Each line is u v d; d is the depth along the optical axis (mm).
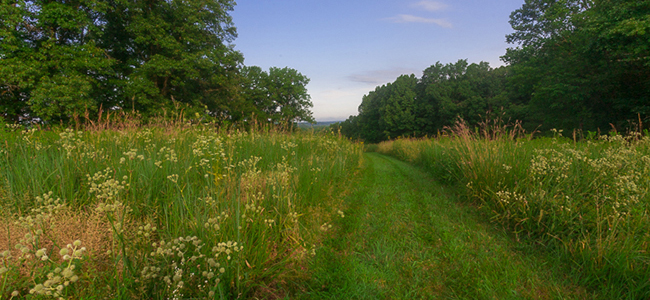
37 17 11781
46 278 1641
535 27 22750
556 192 3439
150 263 1817
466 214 4070
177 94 18641
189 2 17156
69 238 1982
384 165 9969
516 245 3055
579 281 2385
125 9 15633
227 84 21234
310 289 2211
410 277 2414
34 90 10758
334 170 6340
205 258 1888
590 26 13688
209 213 2605
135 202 2557
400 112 50906
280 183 3578
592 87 15875
